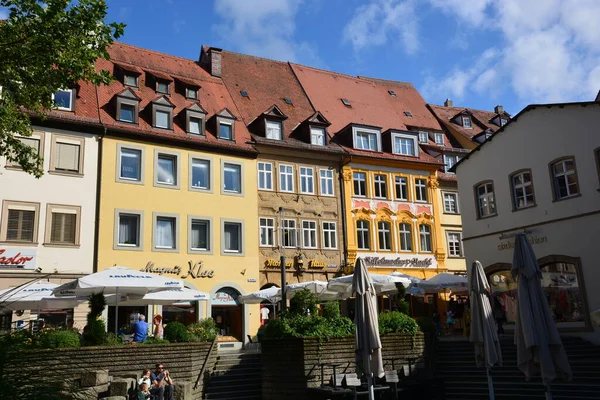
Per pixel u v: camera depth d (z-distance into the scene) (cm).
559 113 2455
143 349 1658
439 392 1756
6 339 479
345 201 3447
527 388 1744
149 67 3350
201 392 1841
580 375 1789
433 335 2056
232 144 3125
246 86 3709
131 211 2744
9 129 1508
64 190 2597
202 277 2872
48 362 496
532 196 2547
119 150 2780
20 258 2430
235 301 2961
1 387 438
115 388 1420
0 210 2431
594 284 2234
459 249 3875
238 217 3056
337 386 1652
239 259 3006
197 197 2956
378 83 4606
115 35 1477
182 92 3262
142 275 1816
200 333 2022
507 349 2059
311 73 4247
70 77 1462
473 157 2872
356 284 1484
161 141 2908
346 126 3650
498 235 2678
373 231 3516
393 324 1967
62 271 2514
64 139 2648
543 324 1321
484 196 2809
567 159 2406
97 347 1575
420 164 3772
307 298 1983
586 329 2233
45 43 1365
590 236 2273
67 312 2500
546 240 2447
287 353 1764
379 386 1625
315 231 3316
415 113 4412
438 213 3788
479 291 1623
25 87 1462
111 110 2852
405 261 3562
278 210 3212
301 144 3388
